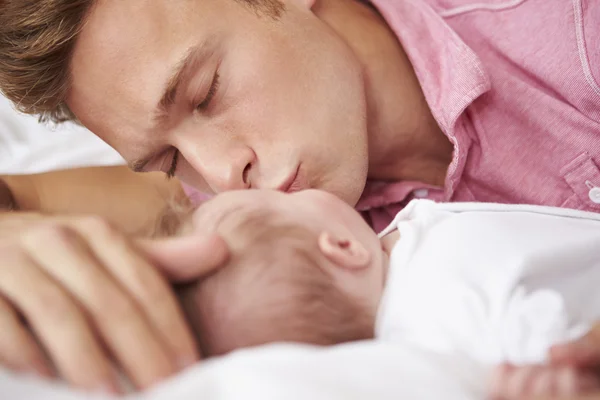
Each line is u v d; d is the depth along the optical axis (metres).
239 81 0.90
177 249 0.60
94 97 0.93
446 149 1.13
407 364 0.47
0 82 0.98
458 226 0.75
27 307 0.51
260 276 0.65
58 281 0.53
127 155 0.97
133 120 0.91
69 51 0.91
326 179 0.93
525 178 1.00
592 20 0.95
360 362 0.47
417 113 1.09
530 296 0.63
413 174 1.15
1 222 0.69
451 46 1.02
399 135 1.09
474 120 1.03
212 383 0.43
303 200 0.75
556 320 0.60
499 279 0.65
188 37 0.88
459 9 1.12
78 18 0.89
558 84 0.97
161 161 0.99
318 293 0.65
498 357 0.58
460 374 0.49
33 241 0.56
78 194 1.28
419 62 1.06
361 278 0.69
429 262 0.69
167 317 0.53
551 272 0.70
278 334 0.63
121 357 0.50
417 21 1.10
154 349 0.50
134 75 0.88
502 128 1.01
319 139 0.92
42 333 0.50
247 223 0.71
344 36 1.07
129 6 0.88
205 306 0.65
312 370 0.44
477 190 1.06
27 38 0.91
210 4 0.90
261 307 0.63
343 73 0.97
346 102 0.96
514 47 1.02
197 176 1.02
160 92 0.87
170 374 0.50
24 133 1.49
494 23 1.06
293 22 0.96
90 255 0.55
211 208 0.76
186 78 0.88
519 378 0.48
